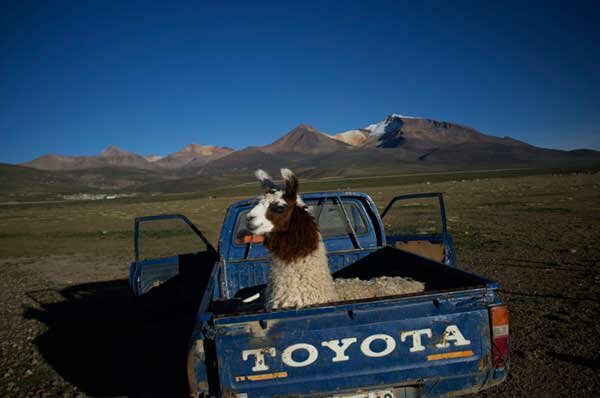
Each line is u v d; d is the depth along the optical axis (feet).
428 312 10.46
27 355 22.33
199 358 10.11
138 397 17.17
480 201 106.01
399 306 10.39
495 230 55.77
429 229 59.52
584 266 32.76
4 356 22.36
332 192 19.38
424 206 100.42
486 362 10.70
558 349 18.58
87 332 25.63
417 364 10.44
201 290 21.61
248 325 10.00
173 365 20.13
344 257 19.11
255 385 9.98
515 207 85.51
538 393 15.34
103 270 47.83
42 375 19.75
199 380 10.11
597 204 80.38
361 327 10.25
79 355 22.00
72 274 46.21
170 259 21.34
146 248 62.95
